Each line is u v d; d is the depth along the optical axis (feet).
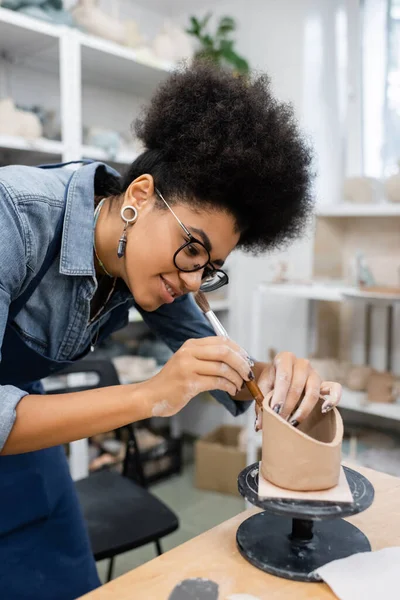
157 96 2.64
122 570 5.79
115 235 2.68
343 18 7.59
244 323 8.70
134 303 3.40
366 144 7.79
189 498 7.48
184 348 2.21
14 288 2.46
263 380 2.58
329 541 2.09
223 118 2.33
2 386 2.17
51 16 5.99
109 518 4.21
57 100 7.34
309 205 2.79
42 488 3.47
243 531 2.17
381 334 7.47
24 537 3.39
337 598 1.77
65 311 2.84
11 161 6.50
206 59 2.96
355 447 6.48
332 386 2.38
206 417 9.48
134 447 5.40
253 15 8.00
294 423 2.26
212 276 2.73
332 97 7.70
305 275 7.63
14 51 6.48
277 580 1.87
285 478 1.99
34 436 2.09
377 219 7.48
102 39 6.54
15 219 2.39
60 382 6.48
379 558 1.94
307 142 2.65
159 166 2.50
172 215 2.42
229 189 2.33
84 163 3.44
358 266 6.51
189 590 1.80
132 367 7.36
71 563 3.51
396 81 7.47
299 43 7.48
